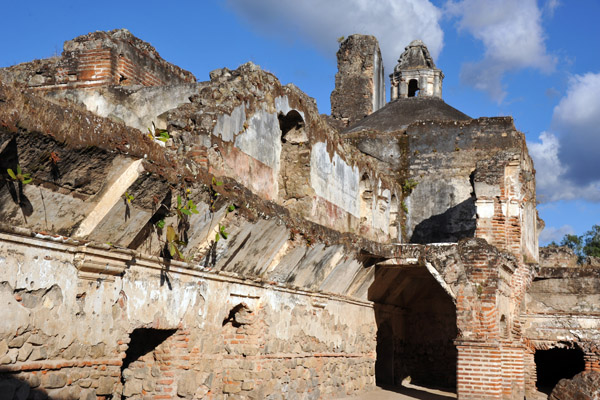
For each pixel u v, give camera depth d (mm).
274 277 14117
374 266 18406
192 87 14086
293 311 14984
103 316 9336
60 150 7844
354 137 24953
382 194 21469
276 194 14680
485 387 16750
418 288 23641
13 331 7879
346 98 34531
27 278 8086
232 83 13156
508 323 19312
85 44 15195
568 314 21766
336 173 17719
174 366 11102
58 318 8547
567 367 27703
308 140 15867
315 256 15047
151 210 9688
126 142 8742
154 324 10430
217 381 12414
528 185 23078
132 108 14266
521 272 20547
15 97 7219
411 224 23938
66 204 8484
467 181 23609
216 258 11867
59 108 7832
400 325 23641
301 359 15250
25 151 7492
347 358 18094
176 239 10094
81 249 8781
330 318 17016
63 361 8625
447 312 24094
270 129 14422
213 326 12109
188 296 11320
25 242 8031
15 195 7750
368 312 20078
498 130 23656
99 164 8500
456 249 17703
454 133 24078
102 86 14570
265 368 13453
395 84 31156
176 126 11727
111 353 9492
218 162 12031
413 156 24359
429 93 30484
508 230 19859
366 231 19750
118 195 8906
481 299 17250
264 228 12688
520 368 19016
